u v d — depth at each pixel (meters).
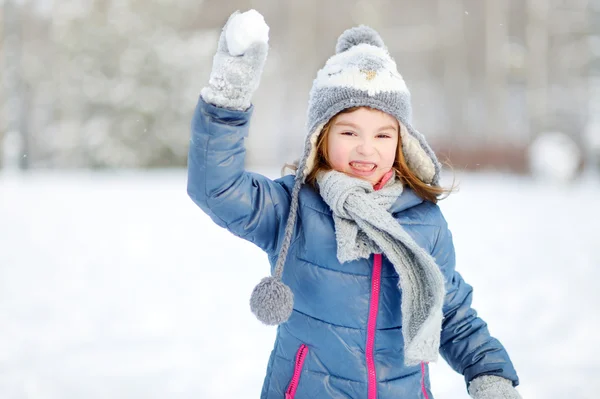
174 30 29.64
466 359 2.51
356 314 2.32
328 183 2.38
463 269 7.11
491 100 35.38
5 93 32.91
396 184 2.54
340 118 2.50
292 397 2.37
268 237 2.48
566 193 16.62
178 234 9.63
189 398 3.66
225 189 2.32
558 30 38.25
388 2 40.91
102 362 4.23
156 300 5.83
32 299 5.82
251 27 2.17
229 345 4.61
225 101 2.23
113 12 28.44
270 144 36.12
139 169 28.06
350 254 2.26
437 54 39.97
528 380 3.90
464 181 20.42
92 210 12.19
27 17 34.38
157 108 27.64
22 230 9.80
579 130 35.50
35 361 4.24
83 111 28.28
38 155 32.75
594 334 4.80
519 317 5.25
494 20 36.38
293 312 2.40
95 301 5.78
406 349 2.16
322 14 39.34
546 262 7.49
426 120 38.97
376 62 2.50
